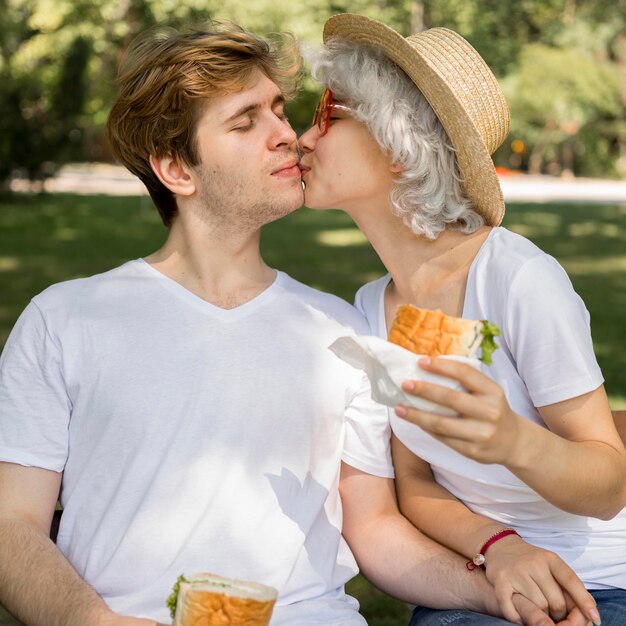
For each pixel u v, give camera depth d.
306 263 12.60
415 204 2.37
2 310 9.07
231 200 2.35
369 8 21.70
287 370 2.29
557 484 2.02
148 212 20.03
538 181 39.47
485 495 2.37
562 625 2.09
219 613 1.79
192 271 2.39
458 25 25.66
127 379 2.23
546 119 42.31
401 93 2.36
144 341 2.27
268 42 2.52
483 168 2.31
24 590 2.12
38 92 21.64
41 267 12.00
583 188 34.69
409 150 2.33
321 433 2.32
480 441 1.81
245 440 2.23
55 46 23.95
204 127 2.33
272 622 2.16
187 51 2.31
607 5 41.50
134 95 2.36
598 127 44.72
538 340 2.20
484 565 2.25
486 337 1.84
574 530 2.33
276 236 16.05
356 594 3.77
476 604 2.24
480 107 2.42
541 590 2.13
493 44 27.50
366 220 2.51
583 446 2.10
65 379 2.26
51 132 21.64
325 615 2.22
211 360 2.26
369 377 1.85
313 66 2.47
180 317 2.31
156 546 2.16
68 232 16.05
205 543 2.17
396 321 1.88
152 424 2.21
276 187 2.37
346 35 2.49
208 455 2.20
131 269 2.39
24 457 2.25
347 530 2.47
